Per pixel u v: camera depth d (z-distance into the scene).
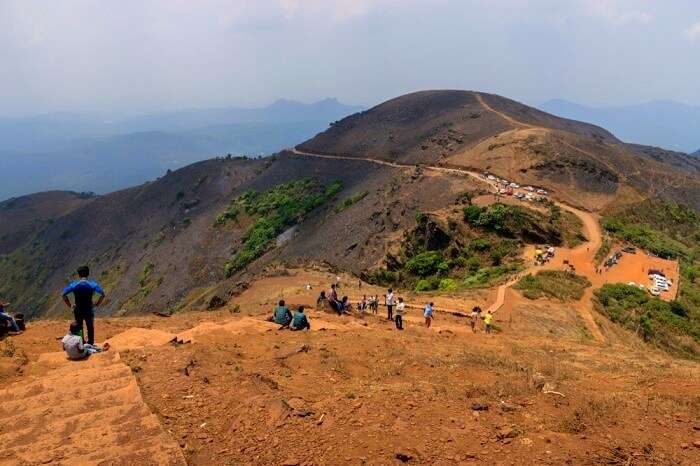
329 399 9.01
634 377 12.98
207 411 8.41
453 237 61.75
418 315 31.80
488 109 140.75
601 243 62.81
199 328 14.90
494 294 41.31
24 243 179.00
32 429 7.56
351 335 15.68
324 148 154.62
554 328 34.53
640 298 45.03
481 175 92.06
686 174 112.69
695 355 38.31
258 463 6.91
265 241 108.62
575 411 8.60
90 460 6.76
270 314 21.22
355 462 6.89
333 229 91.50
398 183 96.00
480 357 14.02
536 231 61.84
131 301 114.12
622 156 106.94
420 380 10.89
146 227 149.12
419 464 6.82
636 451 7.32
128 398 8.56
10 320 13.88
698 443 7.64
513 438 7.53
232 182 157.62
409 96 177.00
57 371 10.05
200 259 117.56
